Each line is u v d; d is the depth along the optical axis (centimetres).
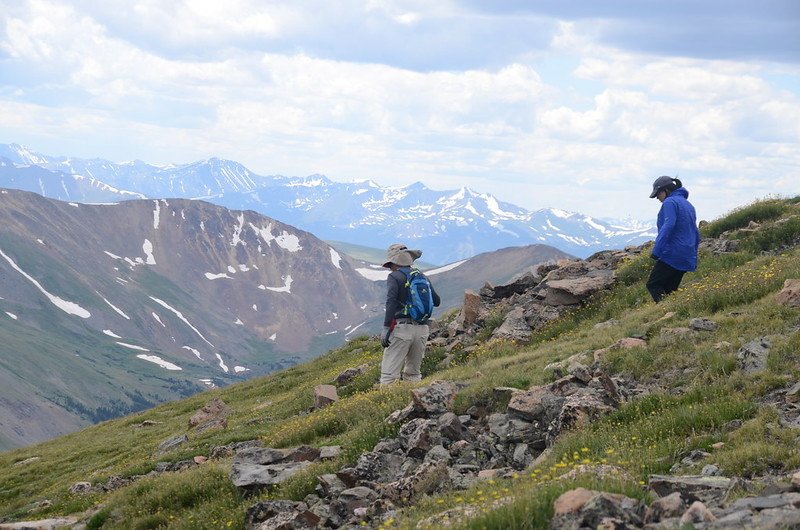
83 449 3444
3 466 3641
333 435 1722
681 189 1964
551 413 1224
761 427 949
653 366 1342
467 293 2795
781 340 1243
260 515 1245
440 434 1291
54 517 1930
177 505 1579
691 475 849
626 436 1055
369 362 2944
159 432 3378
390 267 1975
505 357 1970
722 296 1719
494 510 743
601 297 2444
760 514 638
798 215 2586
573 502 691
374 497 1163
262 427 2445
